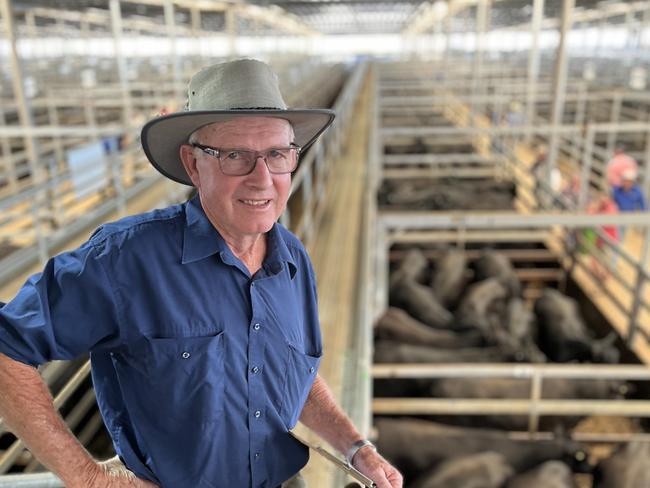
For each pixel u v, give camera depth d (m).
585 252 7.48
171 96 17.31
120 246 1.17
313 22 38.62
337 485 2.50
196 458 1.25
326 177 9.17
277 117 1.21
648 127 9.03
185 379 1.21
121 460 1.34
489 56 29.70
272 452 1.35
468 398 4.59
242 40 30.14
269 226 1.25
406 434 4.01
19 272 5.94
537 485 3.49
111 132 7.81
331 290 5.12
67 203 8.50
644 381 5.22
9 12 8.62
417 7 28.47
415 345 5.18
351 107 15.83
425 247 8.28
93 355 1.29
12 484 1.47
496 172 11.79
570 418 4.71
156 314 1.19
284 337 1.32
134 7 20.75
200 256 1.21
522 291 7.89
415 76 25.31
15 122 16.02
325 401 1.55
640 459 3.76
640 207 8.45
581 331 5.76
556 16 26.45
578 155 11.34
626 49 23.98
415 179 11.08
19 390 1.08
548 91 16.38
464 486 3.55
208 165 1.21
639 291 5.81
